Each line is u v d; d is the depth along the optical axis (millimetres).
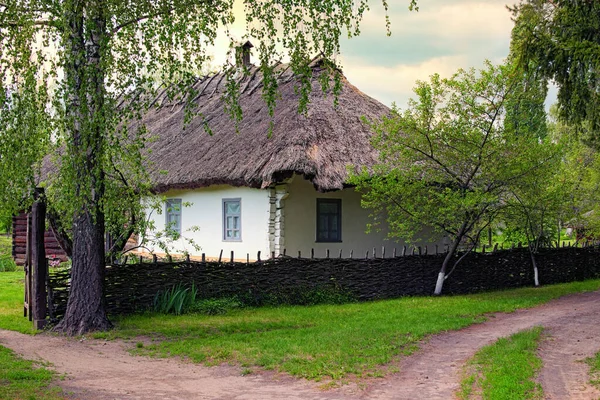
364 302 12938
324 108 16375
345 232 16562
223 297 11992
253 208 15781
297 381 6852
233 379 6996
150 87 9070
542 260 16703
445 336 9250
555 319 10781
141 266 11227
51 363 7711
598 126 11836
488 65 13180
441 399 6020
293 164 13648
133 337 9336
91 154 9094
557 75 11859
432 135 13227
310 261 12766
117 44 8852
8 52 8273
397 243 17781
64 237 11125
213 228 17234
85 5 8500
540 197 14078
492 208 13992
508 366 7105
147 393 6379
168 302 11258
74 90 8672
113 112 8836
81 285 9789
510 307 12148
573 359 7680
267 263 12414
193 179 16000
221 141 16875
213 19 9281
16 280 16922
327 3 9375
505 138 13219
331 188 13859
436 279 14305
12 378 6797
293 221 15453
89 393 6312
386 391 6344
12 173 8750
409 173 13352
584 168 17469
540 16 11781
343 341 8578
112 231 11781
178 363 7820
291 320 10594
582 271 18062
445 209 12852
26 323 10445
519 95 12898
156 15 8977
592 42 11094
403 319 10531
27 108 8562
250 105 18562
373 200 13742
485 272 15250
